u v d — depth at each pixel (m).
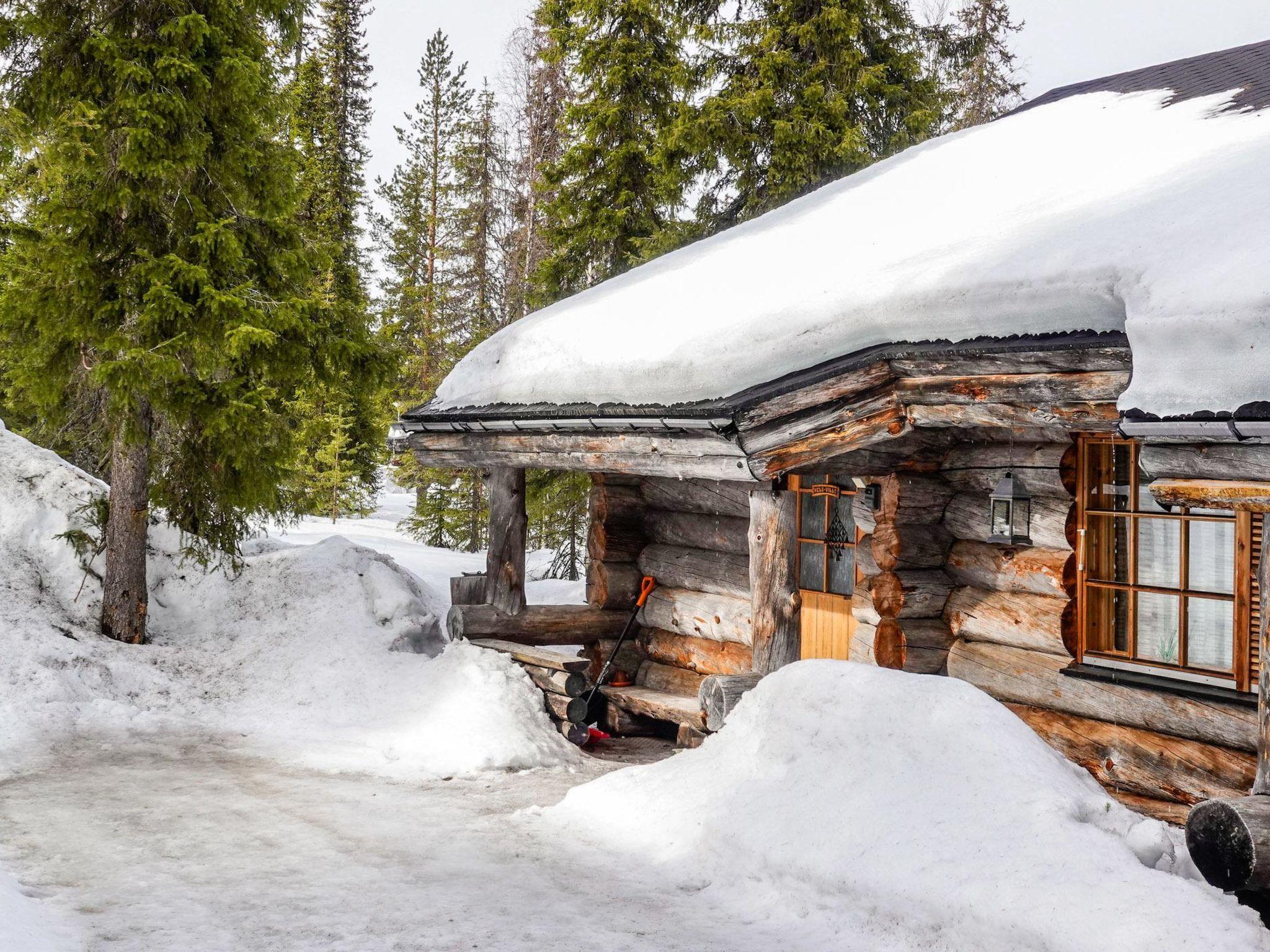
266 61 11.35
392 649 11.38
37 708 9.01
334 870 5.66
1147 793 6.09
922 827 4.97
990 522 7.02
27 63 10.65
